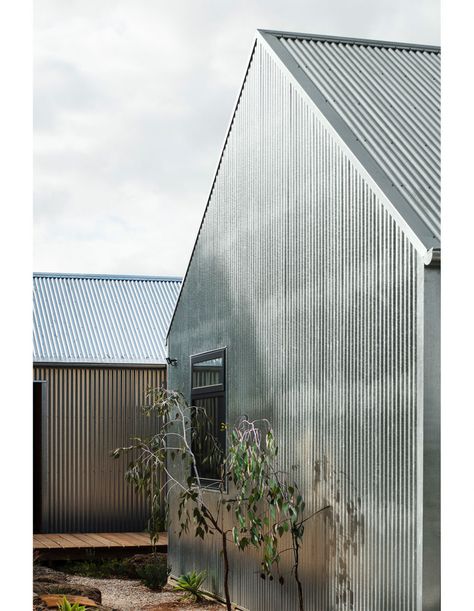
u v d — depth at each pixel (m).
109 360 15.98
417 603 5.91
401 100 8.05
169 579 11.77
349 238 7.06
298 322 8.02
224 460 9.30
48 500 15.57
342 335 7.14
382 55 9.19
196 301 11.23
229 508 8.83
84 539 14.41
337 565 7.07
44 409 15.73
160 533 14.90
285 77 8.48
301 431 7.86
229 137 10.16
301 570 7.75
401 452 6.21
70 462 15.74
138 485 10.39
